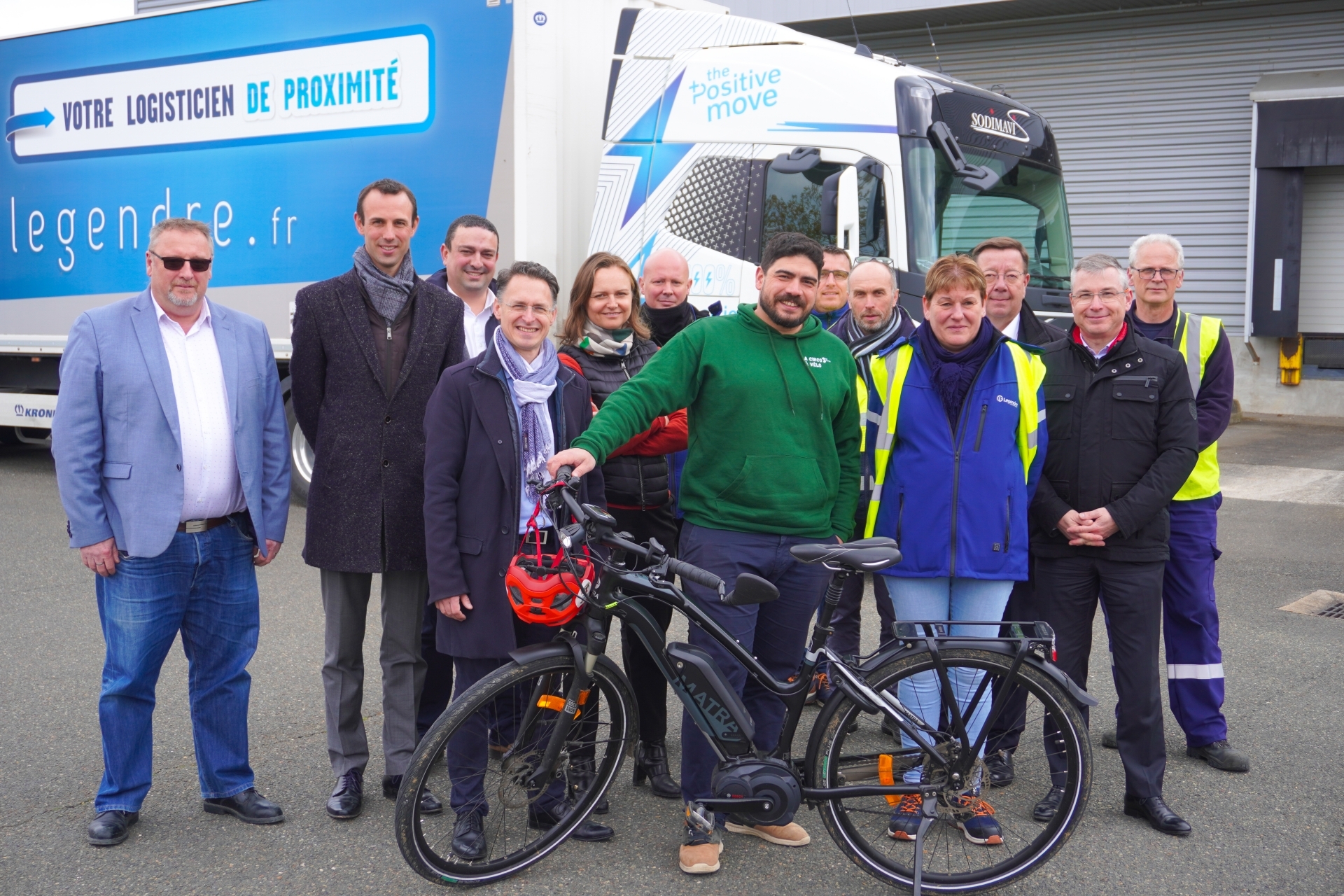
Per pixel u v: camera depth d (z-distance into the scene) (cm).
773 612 349
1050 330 441
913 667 310
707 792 334
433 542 328
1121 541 354
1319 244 1504
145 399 330
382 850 333
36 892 306
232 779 352
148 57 828
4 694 462
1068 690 309
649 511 387
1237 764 394
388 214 356
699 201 680
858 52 694
